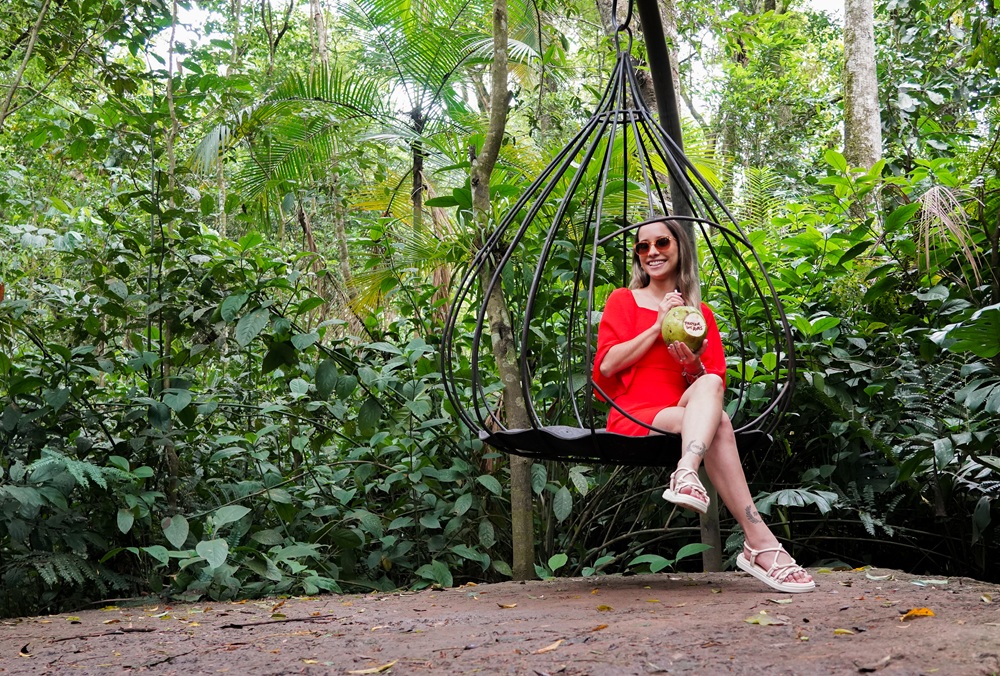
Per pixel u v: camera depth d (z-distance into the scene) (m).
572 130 8.09
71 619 3.18
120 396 5.07
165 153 5.66
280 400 4.76
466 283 3.26
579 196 4.32
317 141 6.83
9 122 7.83
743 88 14.17
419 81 7.22
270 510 4.48
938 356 4.10
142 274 4.72
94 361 4.29
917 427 3.96
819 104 13.87
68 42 4.98
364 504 4.75
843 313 4.45
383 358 4.93
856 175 6.96
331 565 4.24
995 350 3.42
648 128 3.29
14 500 3.59
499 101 4.27
